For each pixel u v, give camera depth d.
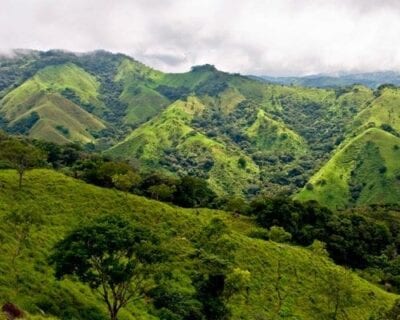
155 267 49.16
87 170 128.62
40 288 51.66
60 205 88.62
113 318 48.66
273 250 100.69
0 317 37.66
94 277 48.25
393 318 80.06
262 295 83.00
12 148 92.56
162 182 145.38
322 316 83.50
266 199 151.38
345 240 141.75
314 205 158.75
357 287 96.94
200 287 65.56
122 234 47.94
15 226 62.62
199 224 102.00
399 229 172.75
